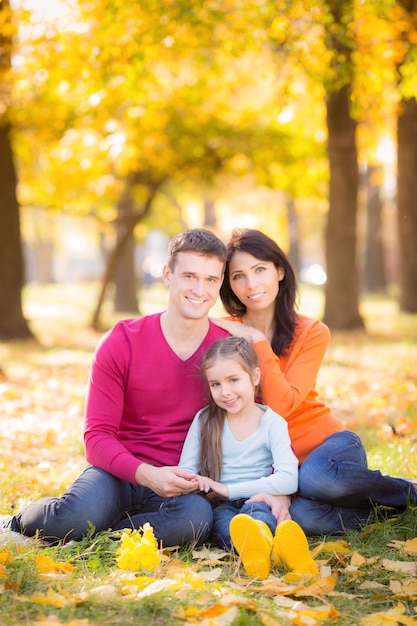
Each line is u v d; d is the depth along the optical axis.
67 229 39.50
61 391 8.91
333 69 8.13
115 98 12.68
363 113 9.46
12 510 4.29
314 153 16.22
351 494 3.72
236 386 3.72
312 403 4.06
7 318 14.95
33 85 12.31
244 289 4.10
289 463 3.73
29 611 2.72
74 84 10.52
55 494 4.65
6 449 5.87
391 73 8.59
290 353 4.12
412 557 3.41
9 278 14.88
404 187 16.83
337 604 2.93
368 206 31.33
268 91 16.20
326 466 3.71
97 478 3.63
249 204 30.41
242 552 3.24
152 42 9.07
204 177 16.48
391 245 44.91
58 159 15.66
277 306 4.20
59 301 30.58
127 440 3.86
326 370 10.34
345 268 15.51
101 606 2.79
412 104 14.90
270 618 2.66
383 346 12.99
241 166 16.84
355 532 3.73
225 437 3.79
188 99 15.39
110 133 13.66
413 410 7.02
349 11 7.89
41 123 14.08
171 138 15.24
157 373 3.82
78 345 14.30
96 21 9.77
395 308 22.66
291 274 4.17
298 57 8.09
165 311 3.98
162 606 2.79
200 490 3.62
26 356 12.29
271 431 3.79
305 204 28.88
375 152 16.25
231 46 9.08
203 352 3.89
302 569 3.23
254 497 3.64
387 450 5.42
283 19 8.03
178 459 3.84
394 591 3.03
